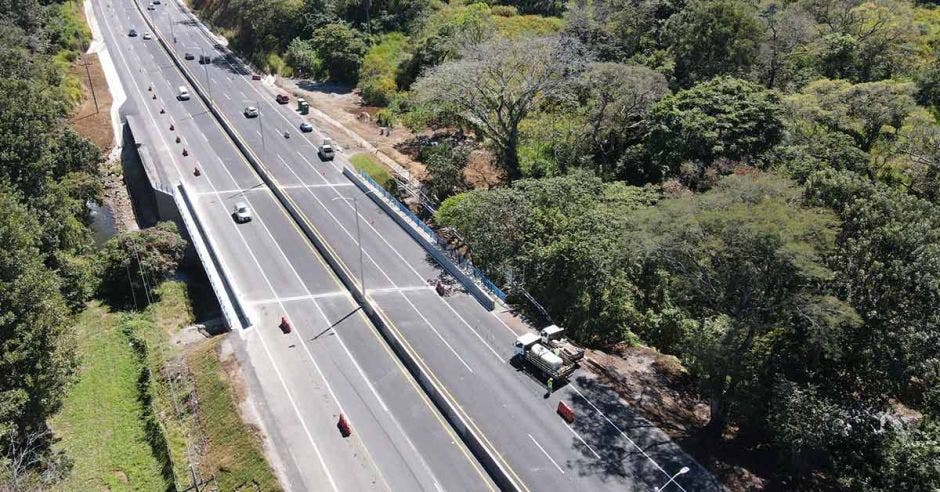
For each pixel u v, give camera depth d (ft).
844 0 288.10
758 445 135.33
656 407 144.05
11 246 136.46
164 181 233.55
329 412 138.31
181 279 202.69
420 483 122.83
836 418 118.42
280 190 228.02
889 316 125.29
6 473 110.01
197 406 142.82
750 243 119.75
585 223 167.84
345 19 387.14
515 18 353.31
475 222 186.91
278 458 126.93
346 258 194.08
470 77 233.96
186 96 315.37
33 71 267.59
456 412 135.74
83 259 199.72
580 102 266.77
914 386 147.95
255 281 183.01
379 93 323.37
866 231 130.62
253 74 353.92
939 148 189.06
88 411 147.02
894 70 253.03
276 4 383.24
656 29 294.46
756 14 275.80
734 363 128.26
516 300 179.42
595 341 168.86
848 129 208.03
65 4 400.88
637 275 175.63
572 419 135.95
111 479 129.90
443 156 239.71
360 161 257.34
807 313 120.88
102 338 172.35
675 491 120.98
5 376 122.52
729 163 201.87
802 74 254.06
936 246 123.24
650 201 189.57
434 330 163.73
